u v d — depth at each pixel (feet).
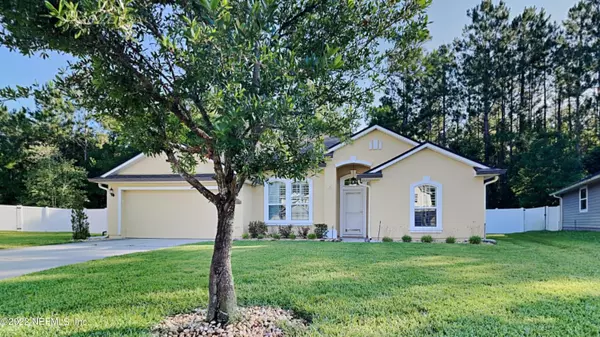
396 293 18.48
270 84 10.58
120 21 8.68
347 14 13.21
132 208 55.26
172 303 17.15
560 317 14.67
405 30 13.46
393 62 14.35
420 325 13.87
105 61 11.30
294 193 54.80
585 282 20.77
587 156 87.40
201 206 53.83
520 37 95.40
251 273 23.66
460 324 13.91
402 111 106.52
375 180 48.67
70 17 8.34
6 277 23.71
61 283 21.62
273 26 11.43
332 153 54.08
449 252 33.96
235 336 13.05
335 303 16.83
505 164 93.97
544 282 20.80
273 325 14.15
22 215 77.20
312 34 13.55
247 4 9.77
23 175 98.78
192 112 13.65
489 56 97.19
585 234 53.62
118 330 13.83
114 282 21.67
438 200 47.03
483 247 38.32
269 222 54.80
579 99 94.73
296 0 13.28
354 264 26.99
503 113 99.19
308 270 24.68
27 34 10.25
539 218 74.08
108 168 101.35
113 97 12.46
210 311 14.35
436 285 20.11
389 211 48.11
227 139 10.21
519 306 16.15
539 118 97.91
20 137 101.86
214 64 10.09
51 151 95.91
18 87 12.84
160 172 55.83
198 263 28.02
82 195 93.45
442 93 102.99
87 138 106.83
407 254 32.45
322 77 10.77
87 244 45.70
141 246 42.73
